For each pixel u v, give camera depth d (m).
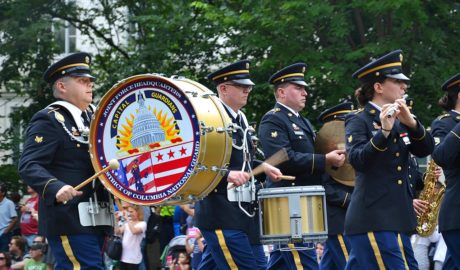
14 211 27.89
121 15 39.84
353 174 16.81
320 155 15.32
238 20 31.19
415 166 16.92
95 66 39.78
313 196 14.46
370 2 28.91
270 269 15.78
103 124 13.42
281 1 30.25
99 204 13.42
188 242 21.94
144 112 13.28
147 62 36.62
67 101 13.61
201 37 36.22
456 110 15.12
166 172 13.15
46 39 36.44
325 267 17.20
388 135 12.91
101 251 13.53
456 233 14.48
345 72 30.16
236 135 14.62
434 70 30.55
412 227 13.41
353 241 13.49
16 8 36.66
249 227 14.77
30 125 13.32
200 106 13.06
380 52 29.70
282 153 14.69
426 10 30.88
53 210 13.16
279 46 30.52
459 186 14.36
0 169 36.72
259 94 32.56
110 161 12.77
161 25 36.09
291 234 14.32
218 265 14.61
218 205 14.42
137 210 22.64
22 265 24.28
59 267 13.30
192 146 12.98
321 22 31.30
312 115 31.61
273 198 14.42
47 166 13.23
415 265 13.65
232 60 35.44
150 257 23.39
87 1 39.44
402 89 13.65
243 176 13.65
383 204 13.26
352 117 13.67
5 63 37.44
